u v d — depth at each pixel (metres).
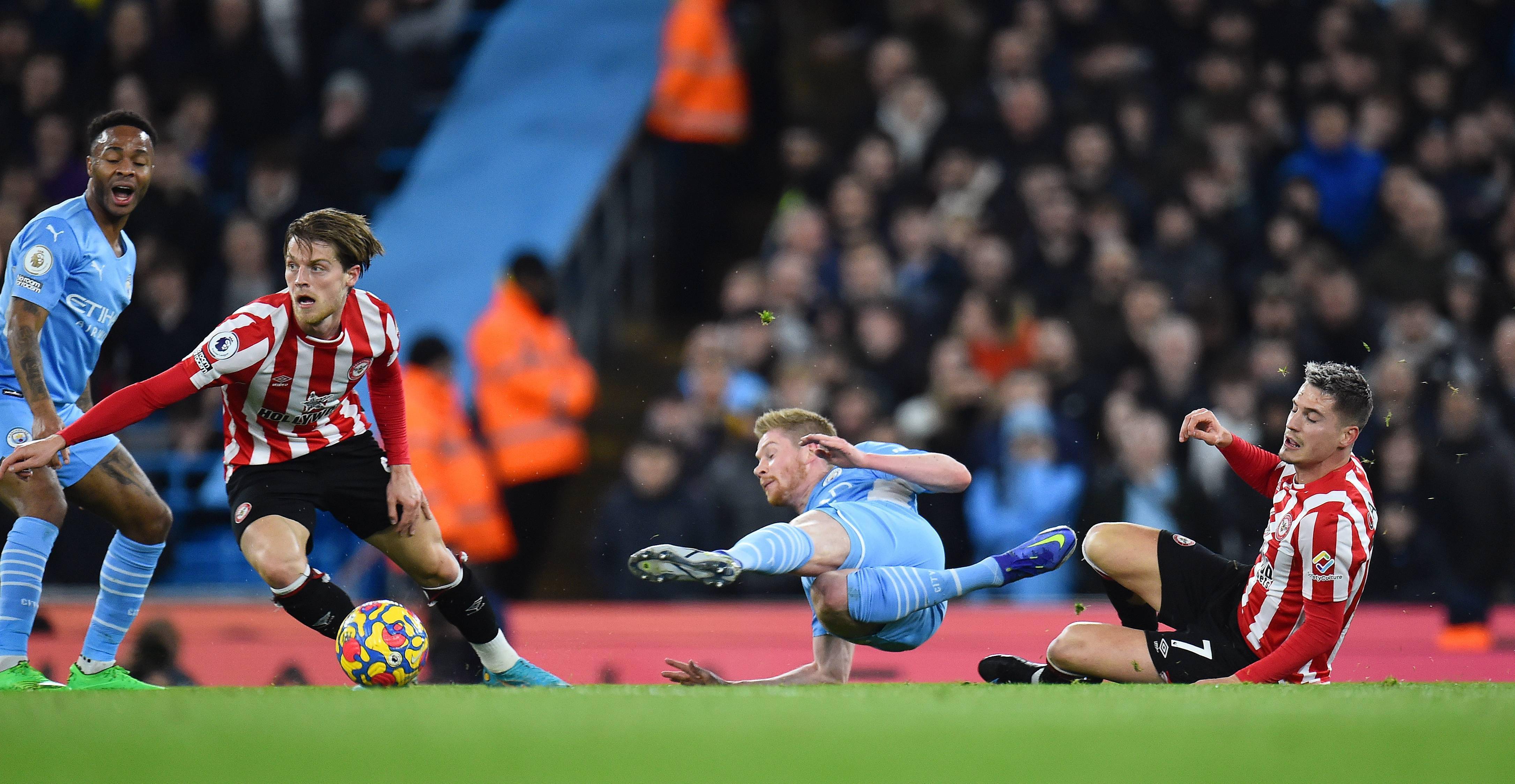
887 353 31.09
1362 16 36.69
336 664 26.05
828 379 29.75
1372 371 30.38
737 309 32.66
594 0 46.16
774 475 15.82
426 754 7.77
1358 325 30.67
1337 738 8.42
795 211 35.66
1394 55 35.78
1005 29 38.81
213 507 31.23
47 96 38.94
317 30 40.44
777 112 42.19
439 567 15.51
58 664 25.84
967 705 10.26
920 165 36.19
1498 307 31.61
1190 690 12.23
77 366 16.22
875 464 14.71
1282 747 8.06
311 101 40.31
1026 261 32.38
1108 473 26.41
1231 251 33.06
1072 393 29.22
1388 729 8.88
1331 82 35.75
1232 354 29.11
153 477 31.81
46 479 15.68
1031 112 34.66
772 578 27.00
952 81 37.75
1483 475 26.22
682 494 27.64
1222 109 34.97
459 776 7.07
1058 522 26.23
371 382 15.34
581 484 35.94
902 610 14.66
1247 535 25.84
